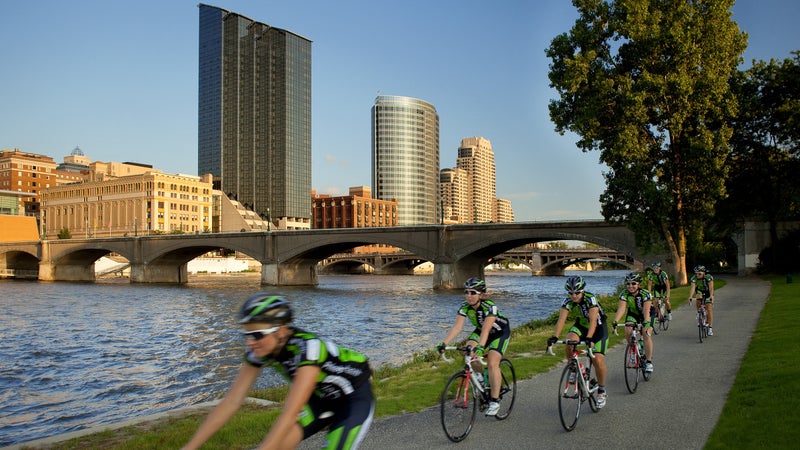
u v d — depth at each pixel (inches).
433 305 2303.2
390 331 1469.0
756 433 312.8
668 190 1744.6
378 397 445.7
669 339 724.7
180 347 1246.9
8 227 5472.4
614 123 1761.8
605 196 1852.9
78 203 6973.4
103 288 3663.9
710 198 1718.8
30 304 2395.4
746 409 365.7
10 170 7504.9
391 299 2640.3
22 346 1268.5
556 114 1882.4
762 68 2166.6
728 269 3110.2
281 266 3853.3
